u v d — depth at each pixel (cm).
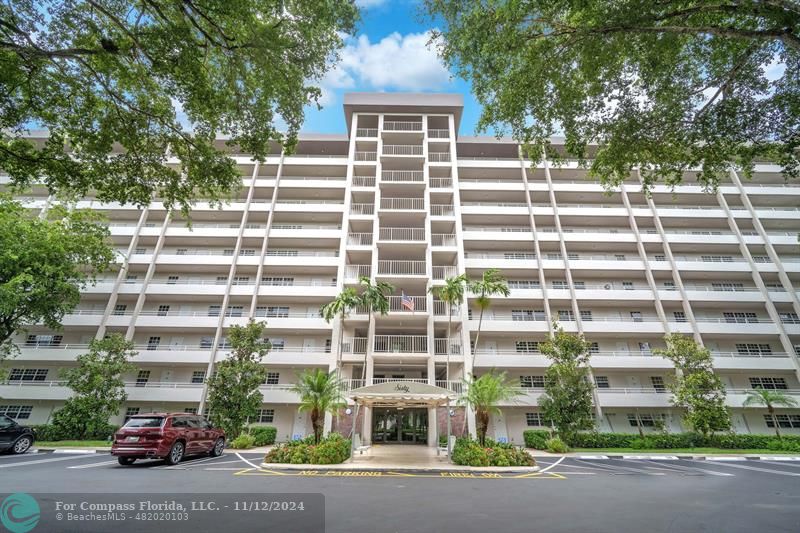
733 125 952
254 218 3098
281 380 2656
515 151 3497
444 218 2880
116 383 2203
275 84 880
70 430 2080
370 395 1558
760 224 3008
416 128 3388
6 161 865
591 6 741
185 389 2433
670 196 3222
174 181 1033
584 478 1155
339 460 1397
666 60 909
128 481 946
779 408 2472
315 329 2641
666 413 2580
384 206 3014
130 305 2805
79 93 858
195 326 2619
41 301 2077
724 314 2841
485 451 1395
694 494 902
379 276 2612
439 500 796
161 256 2806
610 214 3064
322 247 3088
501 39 848
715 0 771
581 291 2773
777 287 2923
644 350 2747
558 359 2300
